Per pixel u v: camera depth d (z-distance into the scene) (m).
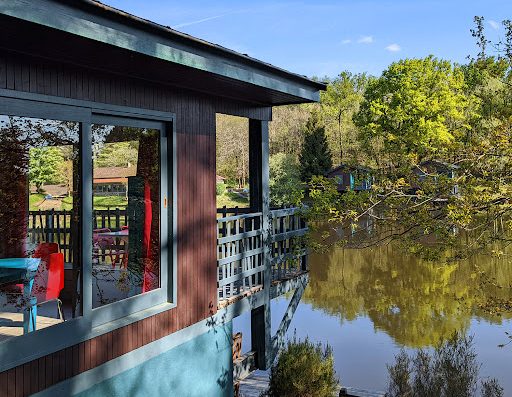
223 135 48.41
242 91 6.13
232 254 6.79
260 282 7.62
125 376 4.89
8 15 3.10
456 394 8.98
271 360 8.06
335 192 8.45
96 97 4.61
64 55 4.05
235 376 7.47
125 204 5.00
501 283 20.06
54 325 4.17
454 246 7.65
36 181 4.42
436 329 17.12
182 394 5.67
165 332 5.41
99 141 4.73
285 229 8.28
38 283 4.54
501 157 7.07
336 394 8.35
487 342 15.77
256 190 7.57
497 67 7.29
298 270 8.84
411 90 39.00
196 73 4.94
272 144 55.53
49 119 4.18
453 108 37.03
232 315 6.64
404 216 7.96
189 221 5.80
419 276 24.14
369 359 14.44
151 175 5.35
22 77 3.94
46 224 4.52
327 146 51.59
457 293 20.44
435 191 7.60
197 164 5.96
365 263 27.72
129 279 5.05
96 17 3.69
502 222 7.33
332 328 17.44
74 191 4.44
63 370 4.25
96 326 4.61
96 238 4.67
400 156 8.37
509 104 7.29
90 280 4.50
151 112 5.25
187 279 5.75
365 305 20.19
